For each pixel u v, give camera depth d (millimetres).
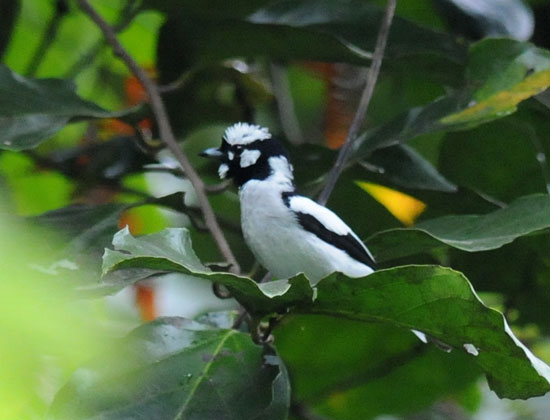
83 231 7219
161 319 6082
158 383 5691
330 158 10109
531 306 10789
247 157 9711
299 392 10945
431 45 9750
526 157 10836
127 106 12180
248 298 5809
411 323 5770
